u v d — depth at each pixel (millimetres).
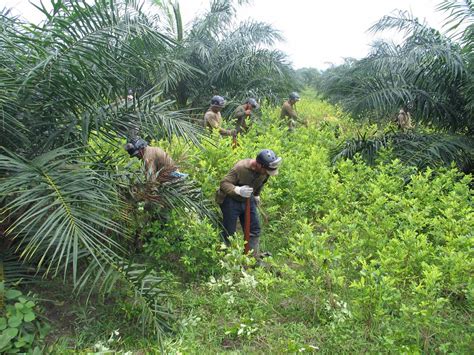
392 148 7562
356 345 3441
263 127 9172
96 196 3322
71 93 3951
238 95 12281
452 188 6203
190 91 12359
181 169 5398
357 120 9070
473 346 3359
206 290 4254
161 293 3570
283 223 5566
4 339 2994
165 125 4770
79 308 3762
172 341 3475
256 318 3803
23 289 3869
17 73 3834
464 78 7965
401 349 3201
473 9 7277
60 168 3561
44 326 3455
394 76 8789
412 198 5727
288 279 4207
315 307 3783
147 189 4094
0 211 3666
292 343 3350
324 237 4074
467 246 4285
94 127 4418
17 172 3455
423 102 8203
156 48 4270
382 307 3701
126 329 3629
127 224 4285
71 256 3678
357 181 6285
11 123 3893
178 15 12008
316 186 5953
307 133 9352
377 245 4609
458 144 7488
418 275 4152
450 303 3982
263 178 4668
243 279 4008
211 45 12500
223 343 3596
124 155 4684
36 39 3656
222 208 4742
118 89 4184
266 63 12328
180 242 4457
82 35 3789
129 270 3580
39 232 2965
